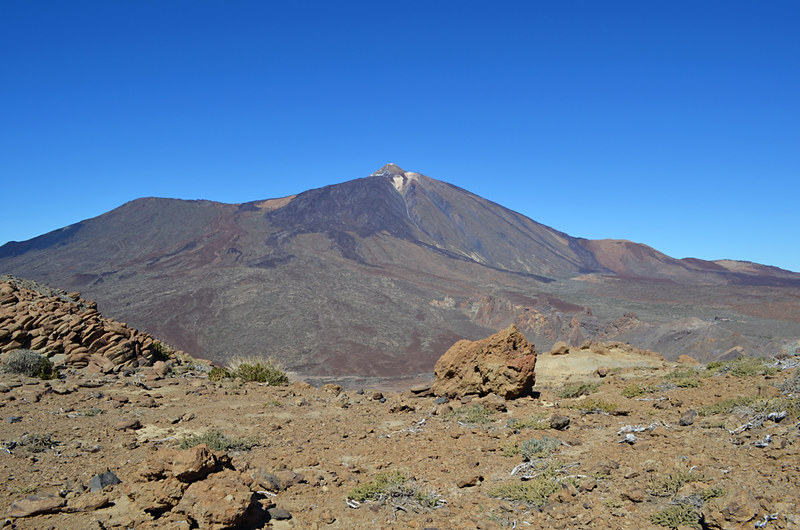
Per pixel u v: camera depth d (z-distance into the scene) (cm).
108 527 738
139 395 1717
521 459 1059
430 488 943
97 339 2175
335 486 969
